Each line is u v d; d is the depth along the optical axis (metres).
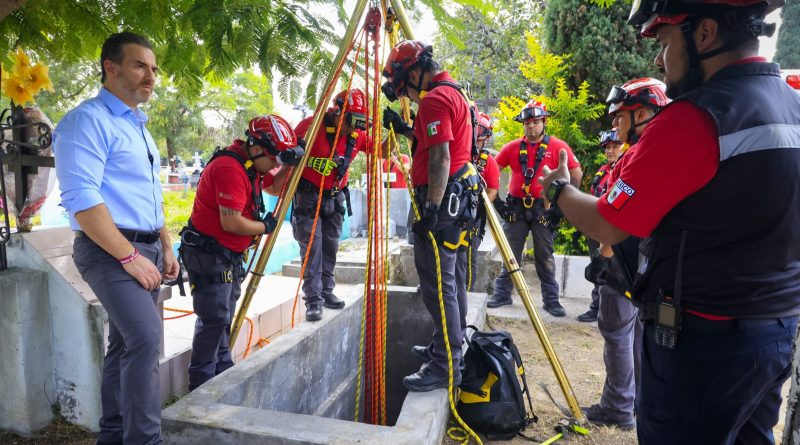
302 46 2.87
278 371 3.05
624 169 1.45
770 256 1.32
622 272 1.85
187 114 18.14
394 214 10.59
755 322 1.36
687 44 1.41
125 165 2.27
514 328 5.14
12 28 2.89
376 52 2.72
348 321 4.16
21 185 2.91
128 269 2.10
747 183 1.27
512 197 5.47
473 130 2.89
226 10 2.62
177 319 4.00
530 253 7.62
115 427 2.42
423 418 2.33
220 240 3.05
